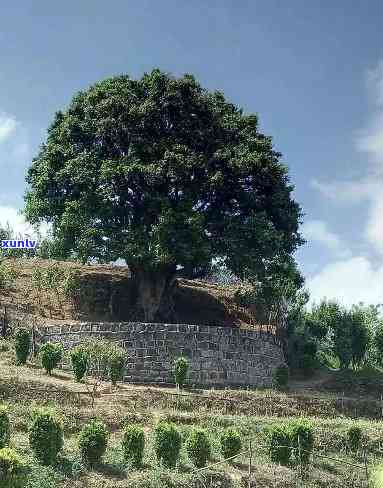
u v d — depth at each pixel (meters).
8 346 34.00
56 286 44.75
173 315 42.53
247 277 40.97
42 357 31.28
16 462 17.30
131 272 44.28
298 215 43.28
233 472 22.28
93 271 49.69
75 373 30.77
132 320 41.75
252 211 40.97
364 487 23.33
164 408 29.28
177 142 40.75
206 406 30.56
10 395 26.75
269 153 42.28
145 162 40.25
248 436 26.81
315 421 30.03
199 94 41.94
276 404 32.31
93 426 21.52
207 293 48.97
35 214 43.59
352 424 29.64
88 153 40.81
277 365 38.62
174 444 22.36
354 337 47.19
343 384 38.97
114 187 39.78
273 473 22.84
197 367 35.19
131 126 40.72
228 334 36.84
